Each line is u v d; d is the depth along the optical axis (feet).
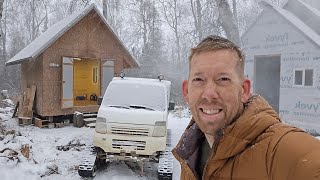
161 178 23.89
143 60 125.70
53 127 43.73
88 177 24.50
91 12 47.65
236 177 4.27
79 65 59.36
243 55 4.93
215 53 4.74
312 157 3.47
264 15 51.44
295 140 3.76
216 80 4.72
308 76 45.39
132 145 25.03
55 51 44.73
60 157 29.60
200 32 101.71
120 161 29.19
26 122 44.86
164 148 25.30
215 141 4.63
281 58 48.93
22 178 23.68
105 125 25.39
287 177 3.62
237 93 4.72
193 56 4.95
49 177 24.45
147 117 25.49
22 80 53.06
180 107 69.00
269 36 50.70
